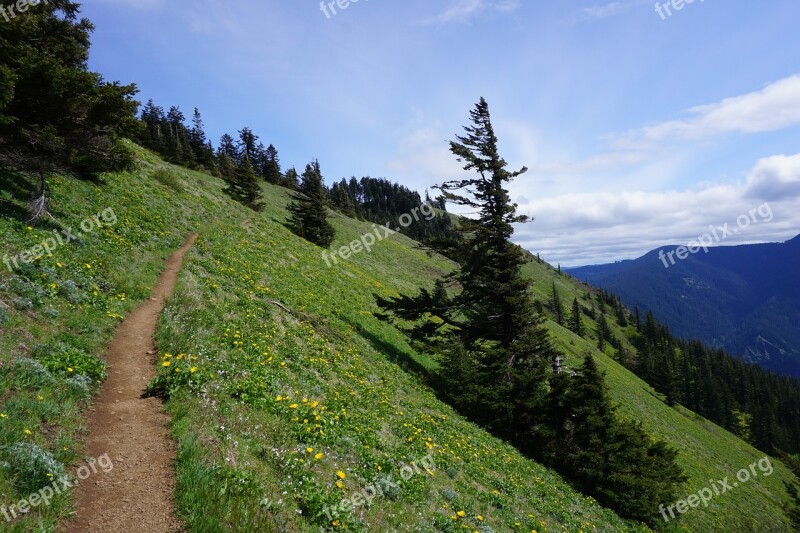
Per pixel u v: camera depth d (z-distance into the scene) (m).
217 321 15.80
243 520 5.98
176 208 30.19
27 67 13.85
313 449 9.28
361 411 14.55
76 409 8.22
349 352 21.55
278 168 111.31
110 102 16.25
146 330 13.43
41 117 15.49
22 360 8.45
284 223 59.41
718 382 145.88
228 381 11.05
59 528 5.44
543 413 22.44
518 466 18.34
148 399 9.47
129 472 6.88
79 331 11.32
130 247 19.39
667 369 104.75
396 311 28.61
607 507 19.92
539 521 13.19
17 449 6.14
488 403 22.22
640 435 22.89
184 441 7.63
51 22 19.19
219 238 29.19
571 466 21.69
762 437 115.69
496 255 26.09
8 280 11.20
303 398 12.31
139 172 31.94
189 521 5.86
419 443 14.14
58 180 21.02
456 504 11.08
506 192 25.36
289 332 19.47
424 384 23.98
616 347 159.38
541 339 25.95
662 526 21.92
